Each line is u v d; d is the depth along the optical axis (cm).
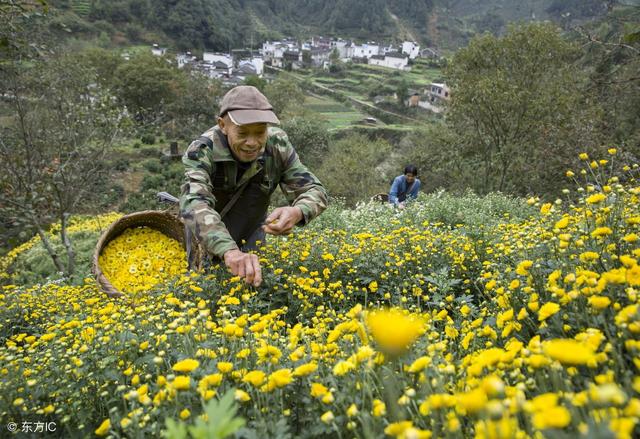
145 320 206
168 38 9875
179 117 4816
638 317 109
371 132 6022
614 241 178
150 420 130
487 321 175
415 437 77
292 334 166
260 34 13062
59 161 750
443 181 1969
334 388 119
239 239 312
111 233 372
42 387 171
